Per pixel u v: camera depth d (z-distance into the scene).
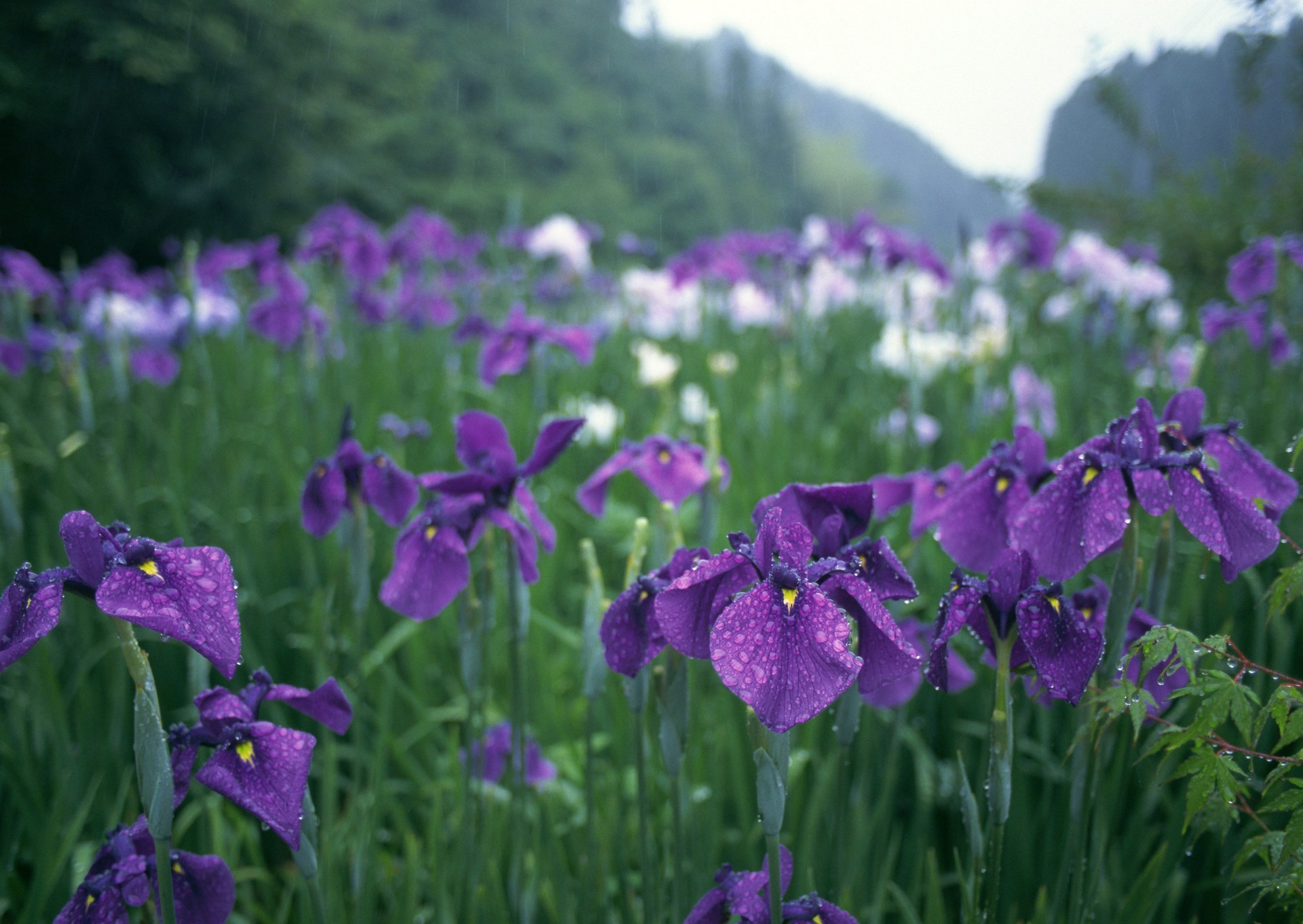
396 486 2.58
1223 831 1.82
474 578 2.53
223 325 7.43
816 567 1.48
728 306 8.59
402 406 5.62
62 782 2.82
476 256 9.97
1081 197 7.49
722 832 2.85
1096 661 1.62
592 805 2.28
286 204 24.94
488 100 50.44
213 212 22.34
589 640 2.19
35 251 20.19
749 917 1.65
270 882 3.04
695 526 4.27
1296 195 5.72
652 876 2.21
